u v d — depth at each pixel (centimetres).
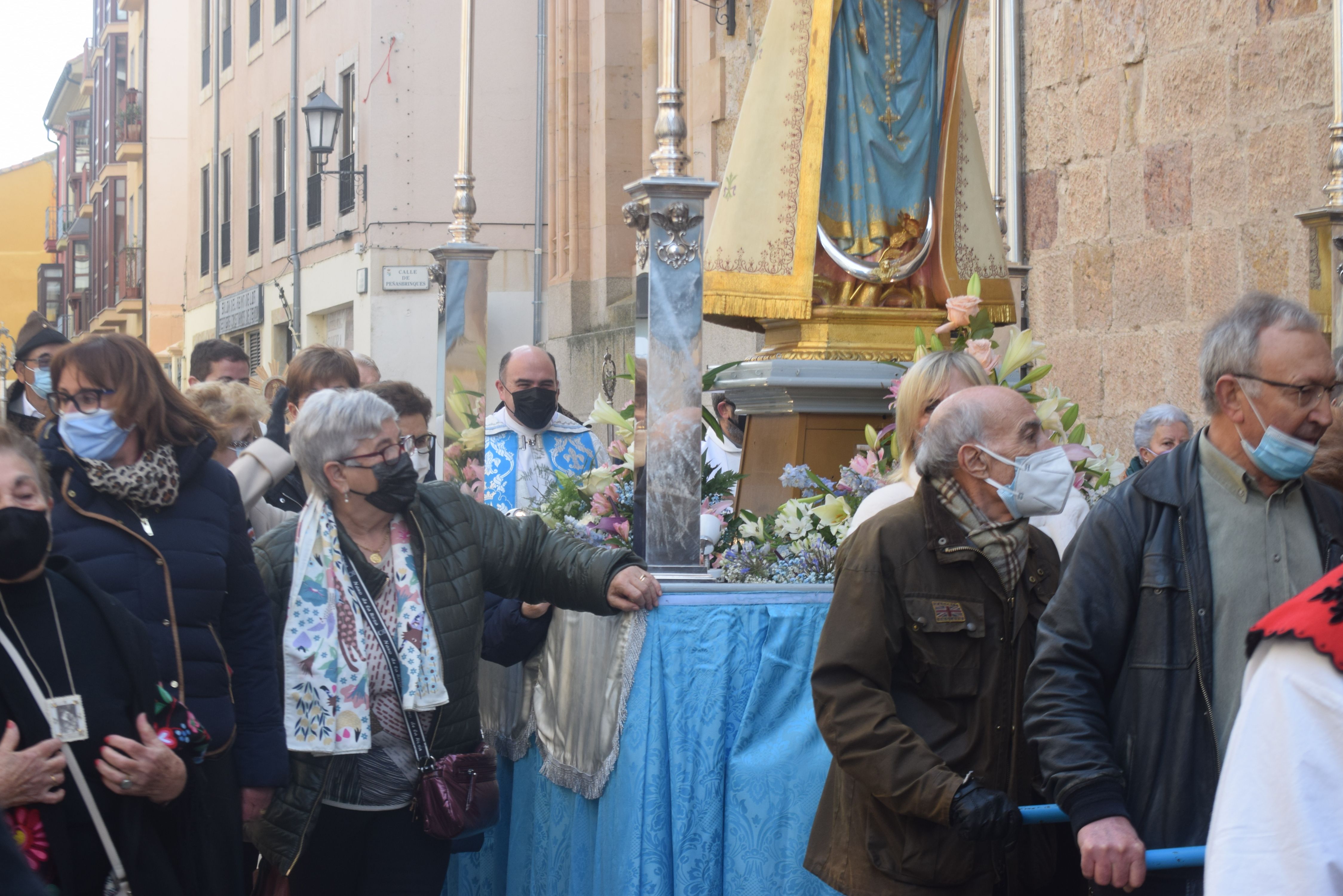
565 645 399
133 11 3847
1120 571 252
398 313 1781
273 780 324
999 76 682
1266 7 646
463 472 559
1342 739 149
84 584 281
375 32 1758
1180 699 245
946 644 280
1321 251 488
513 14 1728
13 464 267
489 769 350
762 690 347
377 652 343
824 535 389
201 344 623
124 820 275
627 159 1516
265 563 345
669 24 367
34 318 579
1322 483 269
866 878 281
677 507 368
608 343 1450
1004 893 289
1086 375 770
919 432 329
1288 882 147
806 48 464
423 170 1772
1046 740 247
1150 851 235
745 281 458
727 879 341
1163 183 711
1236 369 244
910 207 477
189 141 2906
